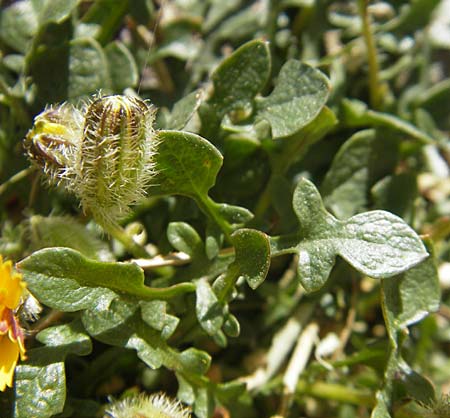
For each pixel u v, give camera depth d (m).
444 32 0.13
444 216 0.12
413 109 0.12
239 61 0.09
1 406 0.08
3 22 0.11
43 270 0.08
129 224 0.10
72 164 0.08
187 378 0.09
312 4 0.12
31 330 0.09
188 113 0.09
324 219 0.08
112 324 0.08
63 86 0.10
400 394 0.09
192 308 0.09
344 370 0.11
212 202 0.09
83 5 0.12
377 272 0.08
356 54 0.12
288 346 0.11
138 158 0.08
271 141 0.10
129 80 0.10
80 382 0.10
